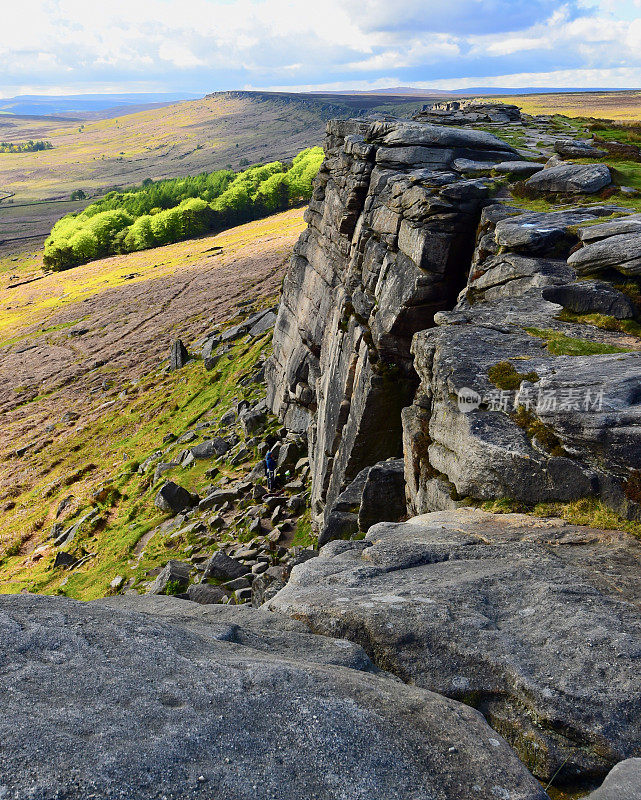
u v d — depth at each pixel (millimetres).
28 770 3143
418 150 23922
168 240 190625
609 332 12867
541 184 19891
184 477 39312
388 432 22359
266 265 105938
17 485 50312
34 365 84562
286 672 4562
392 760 3859
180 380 60938
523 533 8531
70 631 4672
